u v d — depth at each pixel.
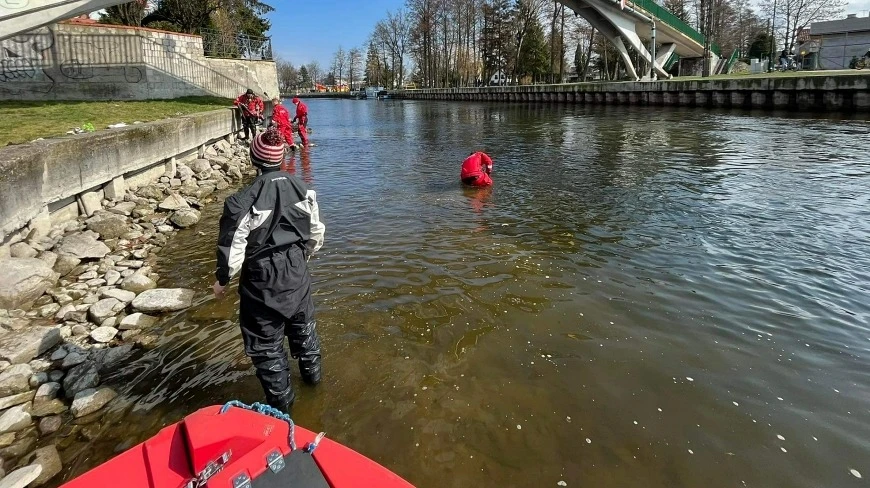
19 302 4.51
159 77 19.89
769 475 2.69
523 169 12.14
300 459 1.90
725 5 52.12
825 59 53.03
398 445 2.93
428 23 74.75
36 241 5.64
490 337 4.11
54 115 10.56
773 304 4.62
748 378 3.53
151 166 9.50
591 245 6.34
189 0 27.98
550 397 3.36
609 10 39.72
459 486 2.63
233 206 2.73
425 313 4.53
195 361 3.84
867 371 3.59
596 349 3.92
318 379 3.47
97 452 2.91
